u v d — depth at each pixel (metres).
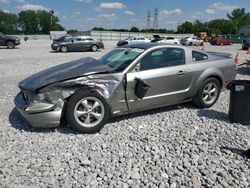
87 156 3.99
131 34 67.19
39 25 119.00
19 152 4.10
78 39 25.12
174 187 3.31
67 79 4.64
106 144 4.37
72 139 4.55
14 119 5.45
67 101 4.69
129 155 4.02
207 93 6.14
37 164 3.77
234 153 4.09
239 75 10.67
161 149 4.21
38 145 4.33
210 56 6.28
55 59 17.09
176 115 5.74
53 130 4.88
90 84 4.73
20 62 15.10
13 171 3.60
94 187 3.29
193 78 5.82
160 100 5.47
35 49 27.88
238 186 3.32
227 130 4.97
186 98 5.87
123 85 4.99
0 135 4.69
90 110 4.73
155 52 5.44
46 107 4.54
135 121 5.38
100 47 26.30
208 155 4.04
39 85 4.60
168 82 5.48
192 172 3.61
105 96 4.82
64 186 3.30
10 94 7.50
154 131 4.91
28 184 3.34
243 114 5.17
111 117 5.25
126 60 5.30
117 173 3.57
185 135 4.73
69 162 3.82
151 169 3.67
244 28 70.94
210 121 5.42
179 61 5.72
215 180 3.45
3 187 3.27
